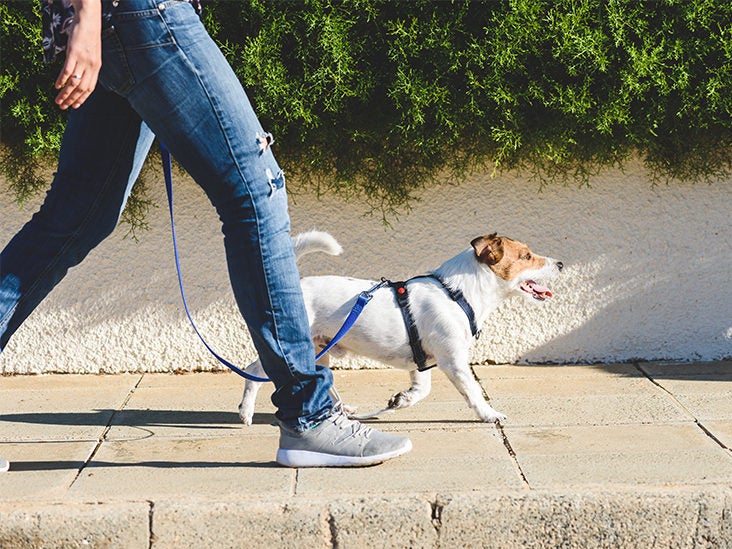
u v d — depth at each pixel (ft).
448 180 14.06
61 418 12.87
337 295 12.68
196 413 13.02
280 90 13.25
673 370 14.07
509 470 11.38
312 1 13.26
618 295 14.26
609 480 11.14
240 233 11.00
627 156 13.97
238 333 14.26
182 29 10.64
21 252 11.19
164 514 10.80
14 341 14.19
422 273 14.16
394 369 14.42
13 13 13.19
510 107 13.41
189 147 10.83
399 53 13.29
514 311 14.32
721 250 14.23
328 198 14.06
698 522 10.91
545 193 14.10
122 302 14.17
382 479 11.22
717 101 13.39
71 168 11.22
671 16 13.41
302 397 11.36
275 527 10.80
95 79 10.50
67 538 10.77
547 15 13.32
